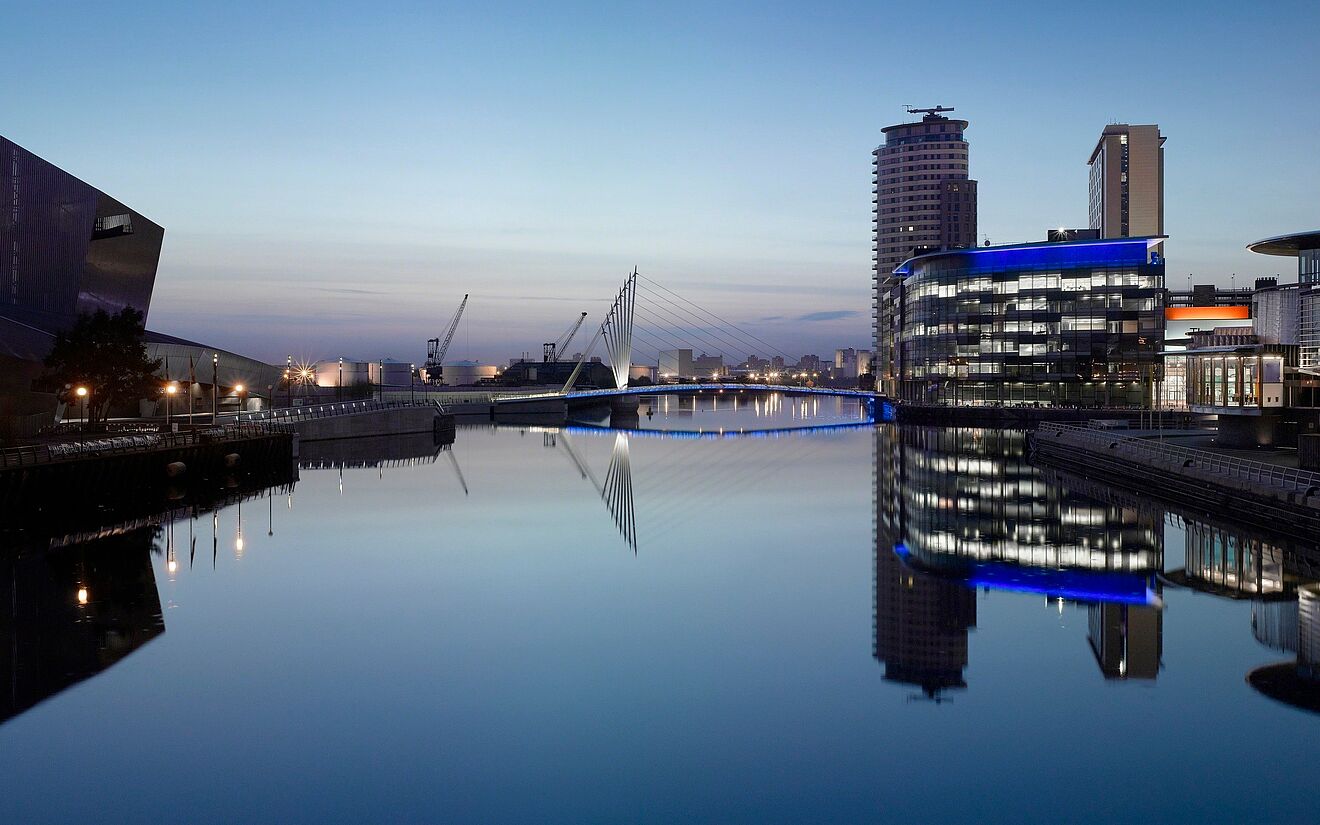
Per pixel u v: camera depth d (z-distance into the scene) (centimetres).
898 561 5078
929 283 17750
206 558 5025
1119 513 6400
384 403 15262
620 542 5669
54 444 7200
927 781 2531
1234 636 3638
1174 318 16500
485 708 2988
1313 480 5003
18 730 2795
